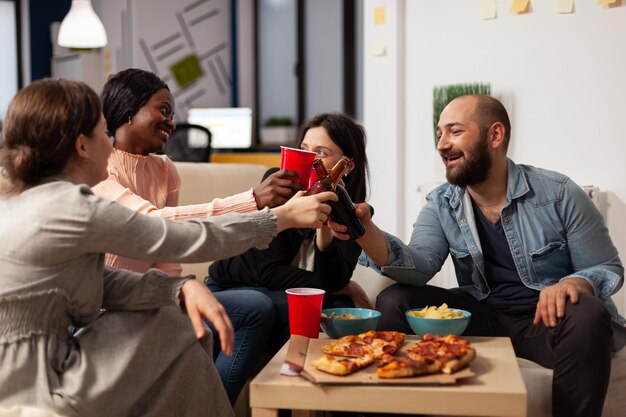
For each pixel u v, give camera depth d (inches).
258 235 61.7
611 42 122.5
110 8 278.7
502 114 80.8
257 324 76.5
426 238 84.6
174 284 59.8
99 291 59.7
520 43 134.0
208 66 288.2
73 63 283.6
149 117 78.8
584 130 126.6
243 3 289.1
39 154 56.7
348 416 78.0
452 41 144.8
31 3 293.7
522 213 81.3
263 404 54.8
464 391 52.4
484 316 81.6
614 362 76.7
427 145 151.1
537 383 68.1
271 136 274.8
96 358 57.1
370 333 64.3
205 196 107.9
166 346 60.1
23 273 55.2
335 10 260.1
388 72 154.4
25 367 55.3
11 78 294.7
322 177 68.5
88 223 54.3
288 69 279.4
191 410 61.5
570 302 67.6
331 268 85.1
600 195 122.3
